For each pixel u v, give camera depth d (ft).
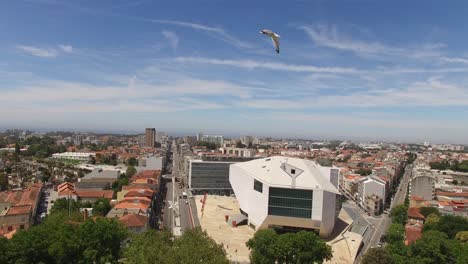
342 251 623.36
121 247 497.87
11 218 627.46
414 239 646.33
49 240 419.54
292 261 479.00
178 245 398.01
